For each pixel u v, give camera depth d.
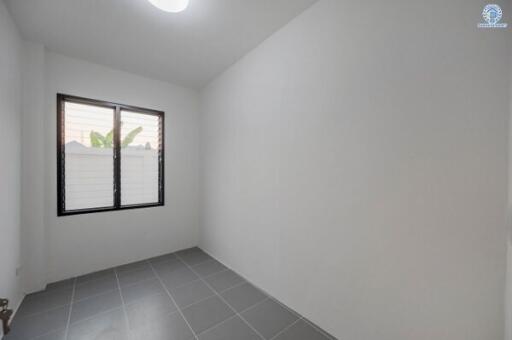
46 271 2.23
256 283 2.22
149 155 3.00
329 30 1.54
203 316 1.74
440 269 1.07
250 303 1.92
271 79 2.04
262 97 2.14
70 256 2.37
